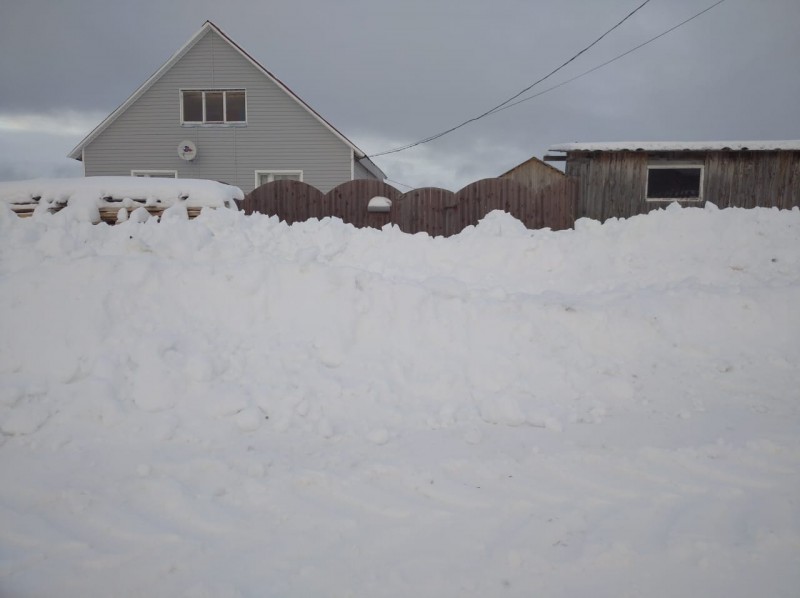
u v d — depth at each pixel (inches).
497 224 291.3
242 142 765.3
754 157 514.6
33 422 132.3
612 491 115.8
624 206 531.5
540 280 248.2
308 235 249.3
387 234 271.0
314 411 149.3
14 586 87.7
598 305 203.0
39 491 110.8
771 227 273.1
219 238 211.5
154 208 353.1
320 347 171.5
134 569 91.7
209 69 759.1
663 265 255.1
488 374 171.9
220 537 100.3
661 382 175.6
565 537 100.7
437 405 159.6
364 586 88.4
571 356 185.0
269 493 113.0
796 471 123.5
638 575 91.0
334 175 765.9
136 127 765.3
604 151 521.7
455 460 127.4
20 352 149.6
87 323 155.9
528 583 89.4
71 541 97.9
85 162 768.9
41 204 349.7
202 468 120.6
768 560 94.1
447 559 94.9
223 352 161.3
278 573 91.2
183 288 176.1
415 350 179.3
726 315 203.6
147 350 152.3
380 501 111.6
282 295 183.2
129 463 122.0
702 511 108.5
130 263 173.8
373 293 188.7
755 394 168.4
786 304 204.4
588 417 153.3
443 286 200.2
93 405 138.1
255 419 141.6
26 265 178.4
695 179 526.6
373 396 157.9
